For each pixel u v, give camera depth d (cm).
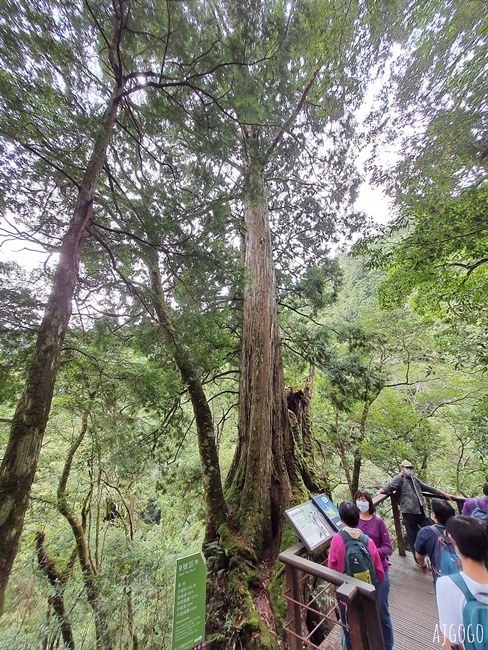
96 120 287
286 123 411
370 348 826
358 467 823
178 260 406
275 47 319
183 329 473
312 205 763
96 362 434
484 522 291
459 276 710
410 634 256
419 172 509
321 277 780
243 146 400
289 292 841
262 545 394
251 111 349
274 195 775
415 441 816
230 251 457
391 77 457
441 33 388
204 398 515
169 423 587
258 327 538
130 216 404
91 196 290
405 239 596
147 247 388
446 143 439
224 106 354
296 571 222
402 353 920
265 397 487
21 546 618
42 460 667
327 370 736
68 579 489
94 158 298
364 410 838
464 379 864
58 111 280
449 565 214
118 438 465
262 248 607
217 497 437
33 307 342
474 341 705
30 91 246
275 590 341
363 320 950
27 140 281
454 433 907
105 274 454
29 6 238
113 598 386
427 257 571
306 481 486
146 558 438
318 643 320
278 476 455
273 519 427
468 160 429
